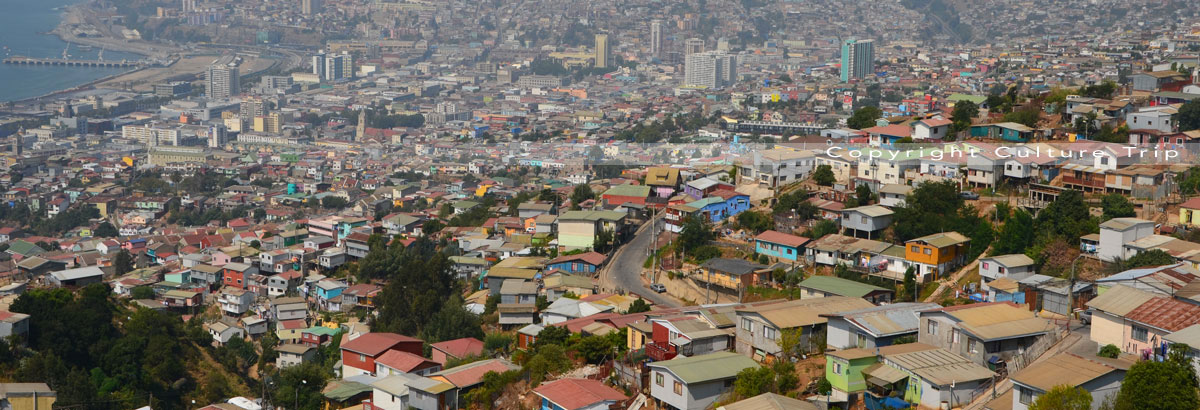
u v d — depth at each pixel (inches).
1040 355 3324.3
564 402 3358.8
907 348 3329.2
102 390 5098.4
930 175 5816.9
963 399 3083.2
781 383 3267.7
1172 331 3132.4
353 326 6033.5
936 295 4547.2
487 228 7618.1
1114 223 4480.8
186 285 7322.8
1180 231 4594.0
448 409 3811.5
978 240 4842.5
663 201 6756.9
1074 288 3853.3
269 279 7224.4
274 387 5132.9
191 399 5388.8
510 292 5319.9
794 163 6569.9
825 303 3767.2
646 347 3727.9
